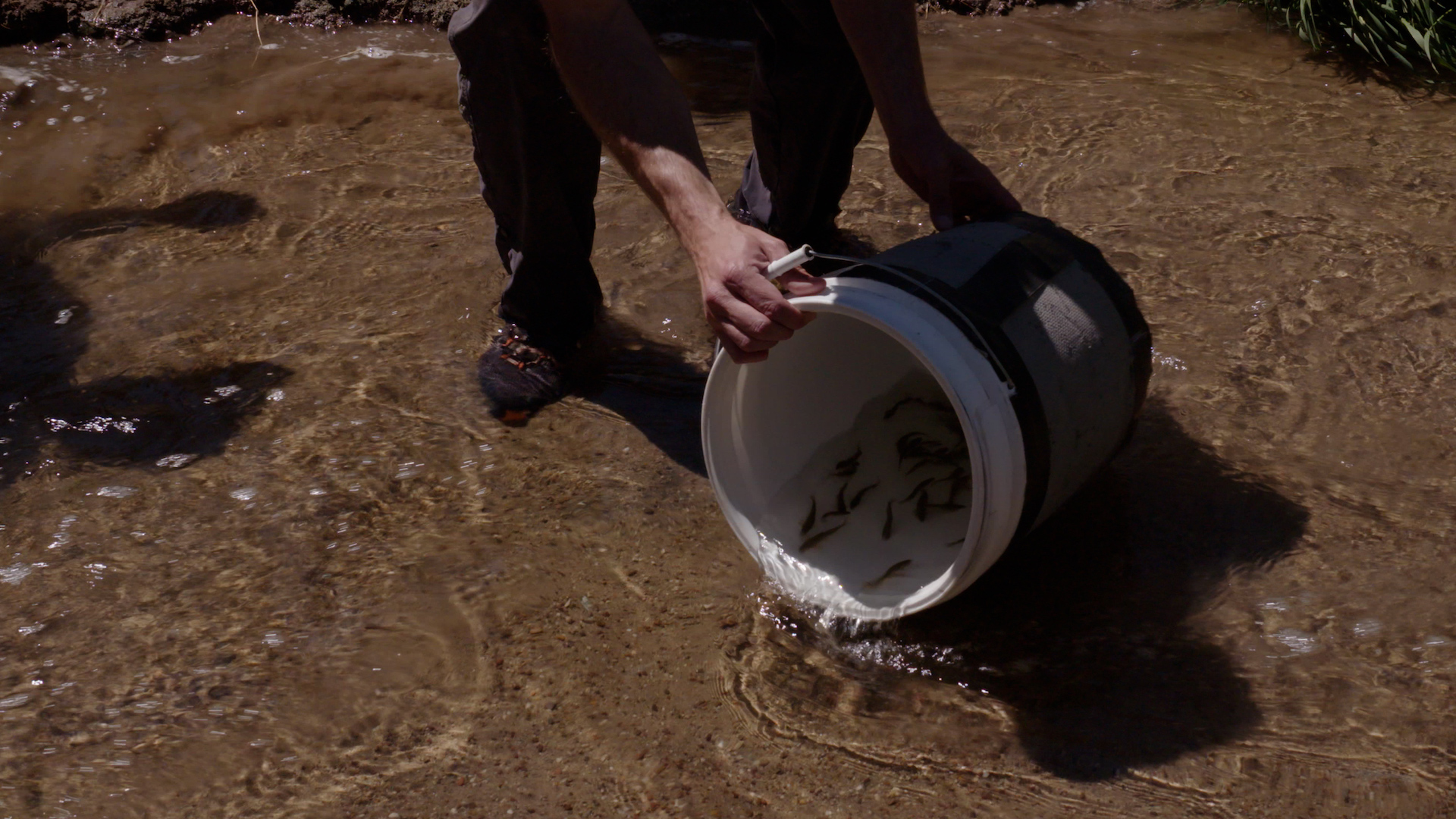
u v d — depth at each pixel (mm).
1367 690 2125
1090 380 2266
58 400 3092
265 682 2238
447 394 3086
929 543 2424
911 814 1931
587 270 3176
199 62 5332
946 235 2393
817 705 2162
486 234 3834
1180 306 3320
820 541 2457
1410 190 3879
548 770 2039
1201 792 1942
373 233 3875
